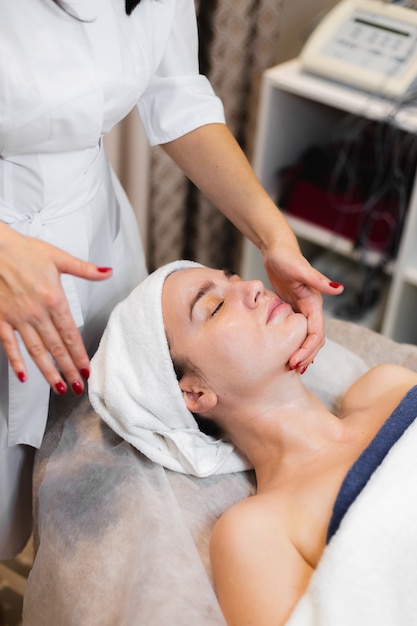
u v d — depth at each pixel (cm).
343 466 120
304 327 126
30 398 126
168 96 135
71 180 120
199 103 135
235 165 134
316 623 98
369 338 156
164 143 139
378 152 202
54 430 137
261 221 133
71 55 109
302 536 112
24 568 172
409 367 151
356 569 100
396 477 108
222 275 132
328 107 222
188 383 128
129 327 127
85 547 116
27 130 109
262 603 104
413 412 119
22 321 93
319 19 210
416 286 212
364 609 98
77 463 128
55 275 91
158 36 122
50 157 116
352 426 130
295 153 220
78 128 113
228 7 205
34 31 106
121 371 125
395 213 201
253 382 125
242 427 131
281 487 121
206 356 125
